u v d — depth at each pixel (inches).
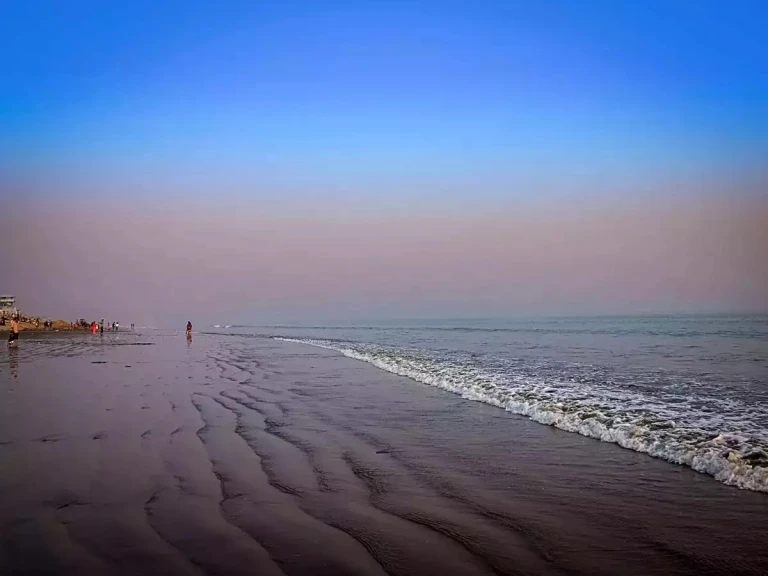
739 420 411.8
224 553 194.5
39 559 188.1
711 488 274.5
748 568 186.5
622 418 424.8
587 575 180.9
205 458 331.0
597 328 2536.9
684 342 1409.9
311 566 184.7
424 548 201.8
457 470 310.2
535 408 479.5
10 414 476.1
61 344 1781.5
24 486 271.9
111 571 178.5
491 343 1537.9
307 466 317.4
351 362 1040.2
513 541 209.2
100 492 263.3
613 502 255.0
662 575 181.5
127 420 450.3
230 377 780.6
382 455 344.8
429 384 695.7
